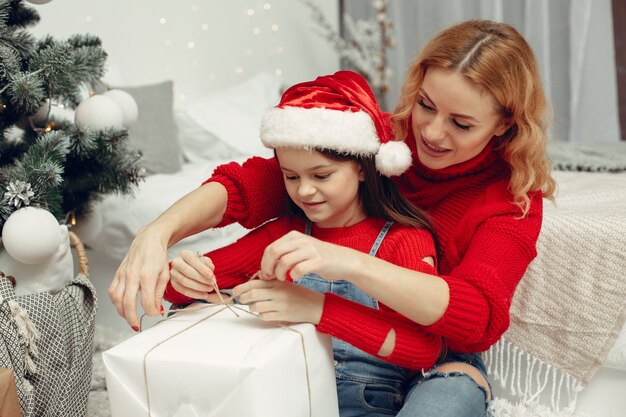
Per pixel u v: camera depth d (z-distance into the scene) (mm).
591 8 3275
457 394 1102
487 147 1256
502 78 1149
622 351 1403
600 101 3314
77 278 1453
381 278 1001
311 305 1032
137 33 3057
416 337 1061
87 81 1784
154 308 1077
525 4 3398
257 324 1043
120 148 1801
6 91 1575
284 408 935
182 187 2236
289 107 1130
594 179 2049
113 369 970
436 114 1191
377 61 3680
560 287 1454
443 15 3635
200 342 980
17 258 1457
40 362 1338
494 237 1174
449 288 1042
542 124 1285
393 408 1188
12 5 1679
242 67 3535
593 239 1430
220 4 3418
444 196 1324
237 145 2799
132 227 2102
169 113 2611
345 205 1178
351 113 1134
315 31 3764
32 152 1552
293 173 1162
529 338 1481
